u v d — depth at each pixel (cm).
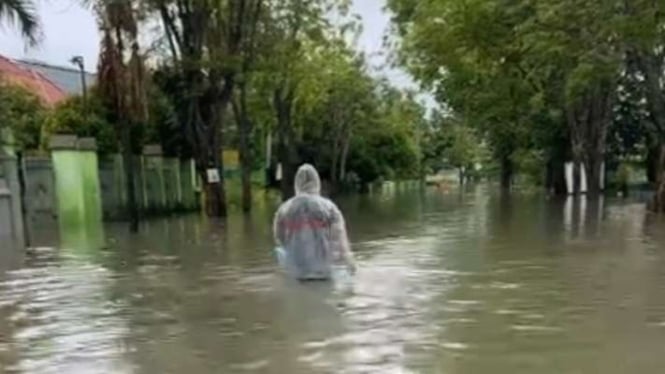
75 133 2606
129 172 2173
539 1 2177
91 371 686
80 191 2325
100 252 1619
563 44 2198
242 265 1367
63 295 1088
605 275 1184
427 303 966
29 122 3058
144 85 2228
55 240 1889
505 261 1370
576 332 796
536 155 5372
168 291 1106
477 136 6003
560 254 1462
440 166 10694
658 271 1220
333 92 4969
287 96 3694
